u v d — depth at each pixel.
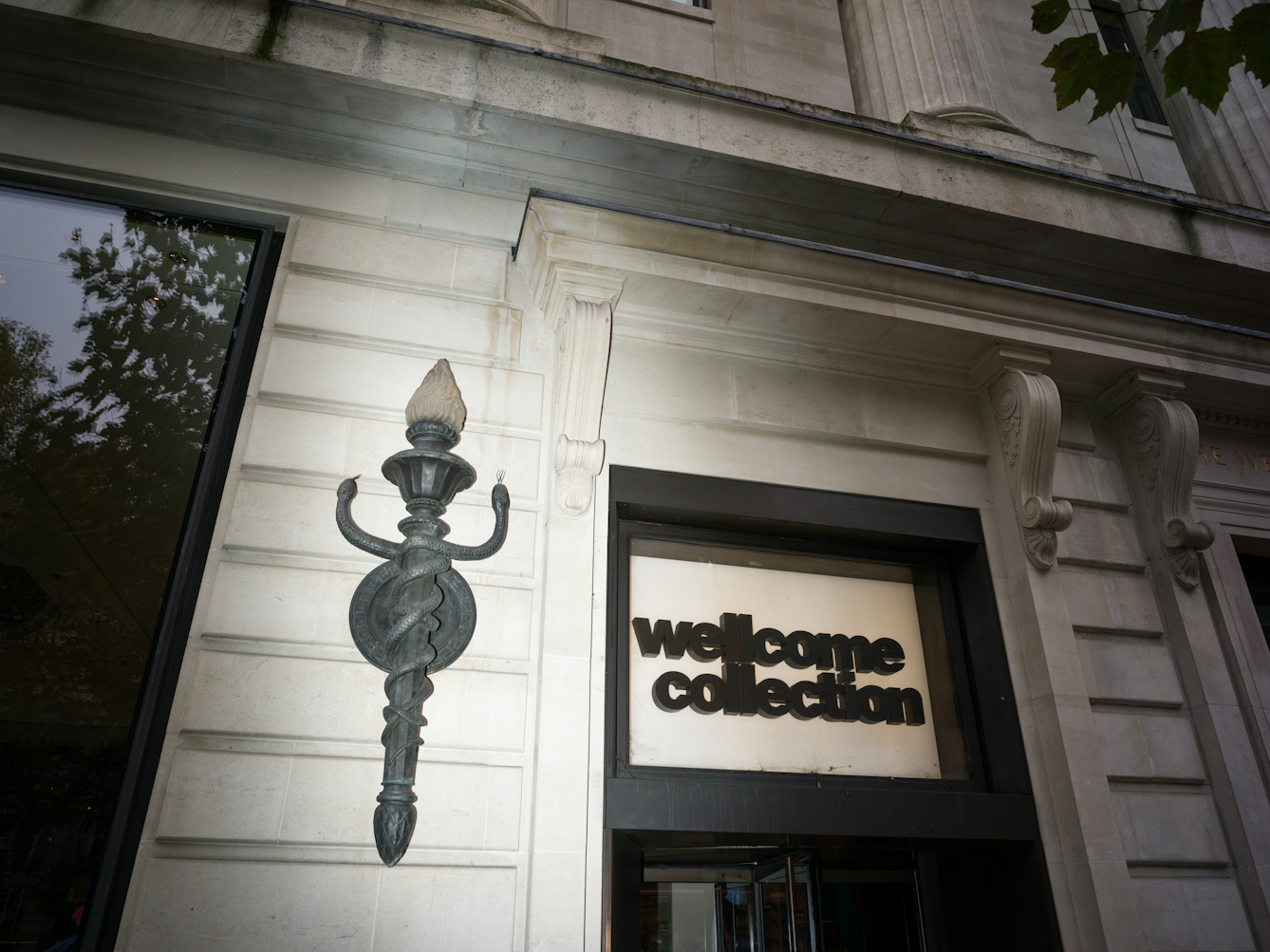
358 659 4.14
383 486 4.56
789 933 5.43
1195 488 6.54
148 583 4.30
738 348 5.79
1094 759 5.15
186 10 4.71
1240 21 3.19
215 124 5.01
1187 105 8.83
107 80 4.78
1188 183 8.67
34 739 3.95
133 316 4.85
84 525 4.46
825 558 5.79
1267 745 5.61
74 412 4.66
